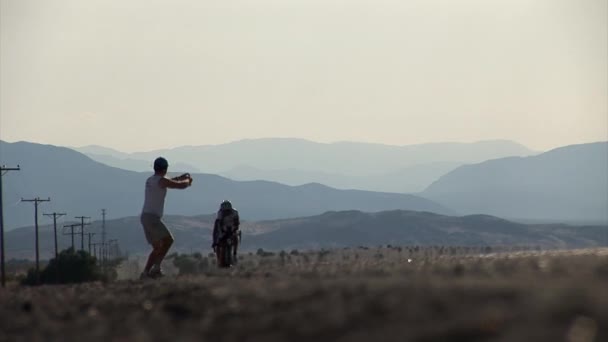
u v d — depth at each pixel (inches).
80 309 1000.2
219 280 1205.7
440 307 705.6
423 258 1745.8
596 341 567.5
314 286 920.3
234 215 1984.5
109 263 6343.5
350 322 705.0
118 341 779.4
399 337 633.6
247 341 715.4
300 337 693.9
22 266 7101.4
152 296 1048.2
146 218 1611.7
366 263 1534.2
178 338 759.7
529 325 609.0
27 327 898.7
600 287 741.3
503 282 832.9
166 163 1635.1
